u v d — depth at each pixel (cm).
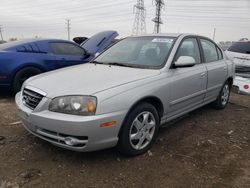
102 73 387
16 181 307
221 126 498
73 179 314
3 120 489
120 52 476
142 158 366
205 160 368
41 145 392
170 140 426
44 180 310
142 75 380
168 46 442
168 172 335
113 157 365
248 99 733
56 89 338
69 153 371
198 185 312
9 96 674
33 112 339
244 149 407
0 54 628
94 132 314
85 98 317
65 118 313
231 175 334
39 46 693
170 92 405
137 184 309
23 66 650
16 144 394
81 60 759
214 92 543
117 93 333
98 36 923
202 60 501
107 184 307
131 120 348
